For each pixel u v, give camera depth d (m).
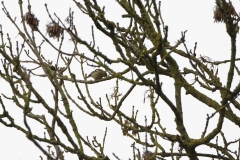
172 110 12.70
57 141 10.83
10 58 10.95
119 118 14.26
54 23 12.11
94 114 13.34
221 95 13.53
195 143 12.72
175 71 13.88
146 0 13.29
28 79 8.78
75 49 12.25
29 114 10.73
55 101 10.48
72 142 10.41
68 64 13.05
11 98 11.06
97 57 12.76
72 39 12.34
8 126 10.83
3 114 10.84
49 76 10.96
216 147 13.95
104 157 11.13
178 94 13.73
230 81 12.16
